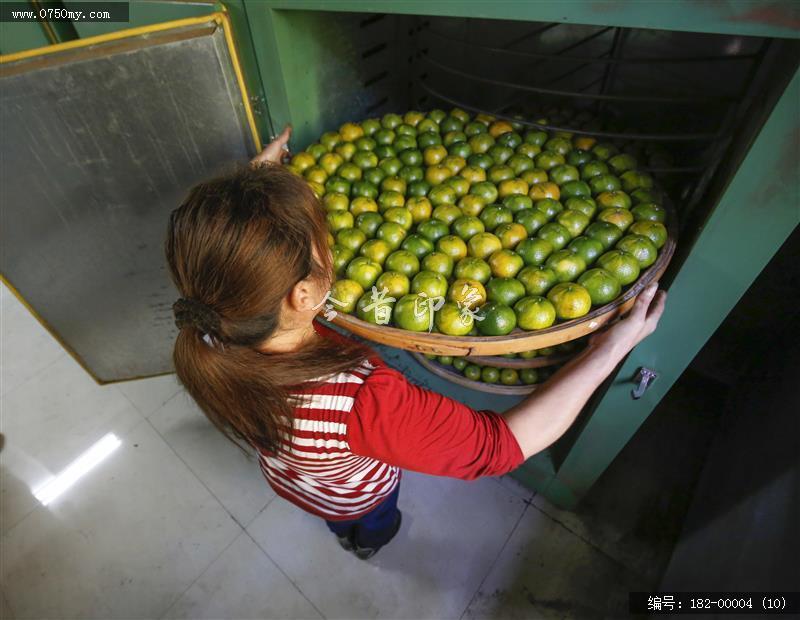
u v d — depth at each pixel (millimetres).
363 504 1275
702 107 1884
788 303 1762
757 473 1375
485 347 1180
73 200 1703
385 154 1716
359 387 748
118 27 1623
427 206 1474
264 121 1832
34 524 1999
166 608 1782
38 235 1765
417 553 1892
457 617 1746
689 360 1280
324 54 1774
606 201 1416
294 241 635
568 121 1916
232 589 1821
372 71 2070
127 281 1992
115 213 1767
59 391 2467
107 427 2316
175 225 647
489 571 1844
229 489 2088
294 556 1896
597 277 1194
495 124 1784
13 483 2127
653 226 1295
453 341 1169
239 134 1633
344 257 1341
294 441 804
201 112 1549
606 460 1664
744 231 1004
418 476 2107
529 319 1174
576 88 2121
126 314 2117
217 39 1404
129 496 2078
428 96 2436
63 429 2318
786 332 1772
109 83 1440
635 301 1099
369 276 1290
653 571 1814
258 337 699
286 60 1623
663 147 1813
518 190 1481
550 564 1850
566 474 1797
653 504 1975
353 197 1573
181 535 1961
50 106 1466
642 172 1519
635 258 1231
